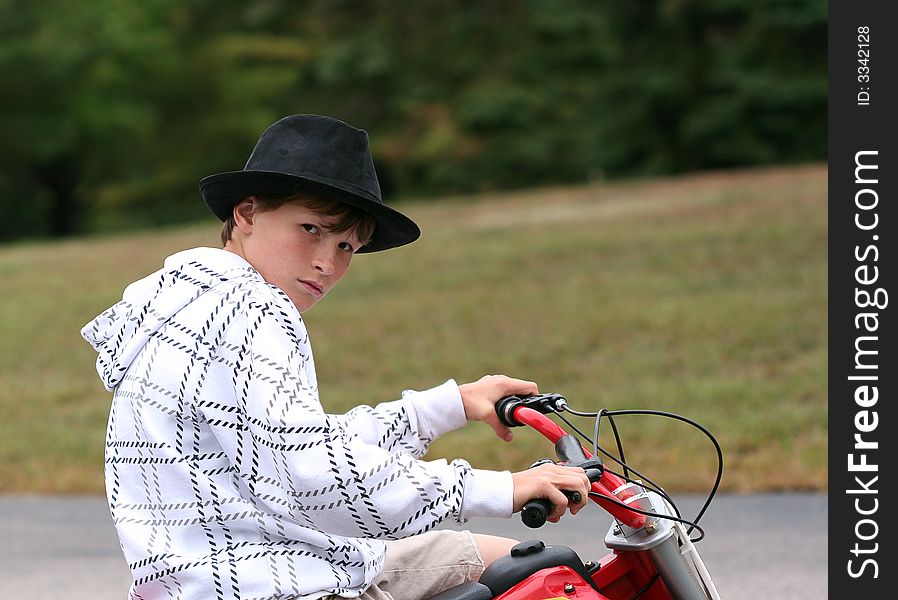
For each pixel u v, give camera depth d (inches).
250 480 152.9
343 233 164.4
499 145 2303.2
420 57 2439.7
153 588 156.0
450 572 179.8
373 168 168.4
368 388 560.7
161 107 2716.5
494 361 592.1
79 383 617.6
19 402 584.1
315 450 149.2
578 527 358.0
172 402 155.3
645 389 511.2
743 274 746.2
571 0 2326.5
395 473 150.6
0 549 361.1
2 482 448.8
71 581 327.0
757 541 331.0
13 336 743.7
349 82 2477.9
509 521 369.7
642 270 799.7
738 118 2001.7
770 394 482.6
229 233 170.1
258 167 164.4
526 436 444.1
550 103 2294.5
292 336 157.0
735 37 2059.5
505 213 1227.2
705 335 597.9
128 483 158.4
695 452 413.4
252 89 2650.1
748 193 1152.8
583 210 1175.0
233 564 152.6
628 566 175.2
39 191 2805.1
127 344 160.9
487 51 2407.7
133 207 2746.1
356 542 161.9
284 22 2731.3
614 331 628.1
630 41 2128.4
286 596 153.4
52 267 1064.2
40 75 2480.3
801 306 628.7
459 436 461.4
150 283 163.2
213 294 157.6
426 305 741.3
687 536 170.9
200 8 2790.4
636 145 2091.5
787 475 387.5
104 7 2556.6
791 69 2003.0
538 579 163.3
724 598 288.0
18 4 2500.0
